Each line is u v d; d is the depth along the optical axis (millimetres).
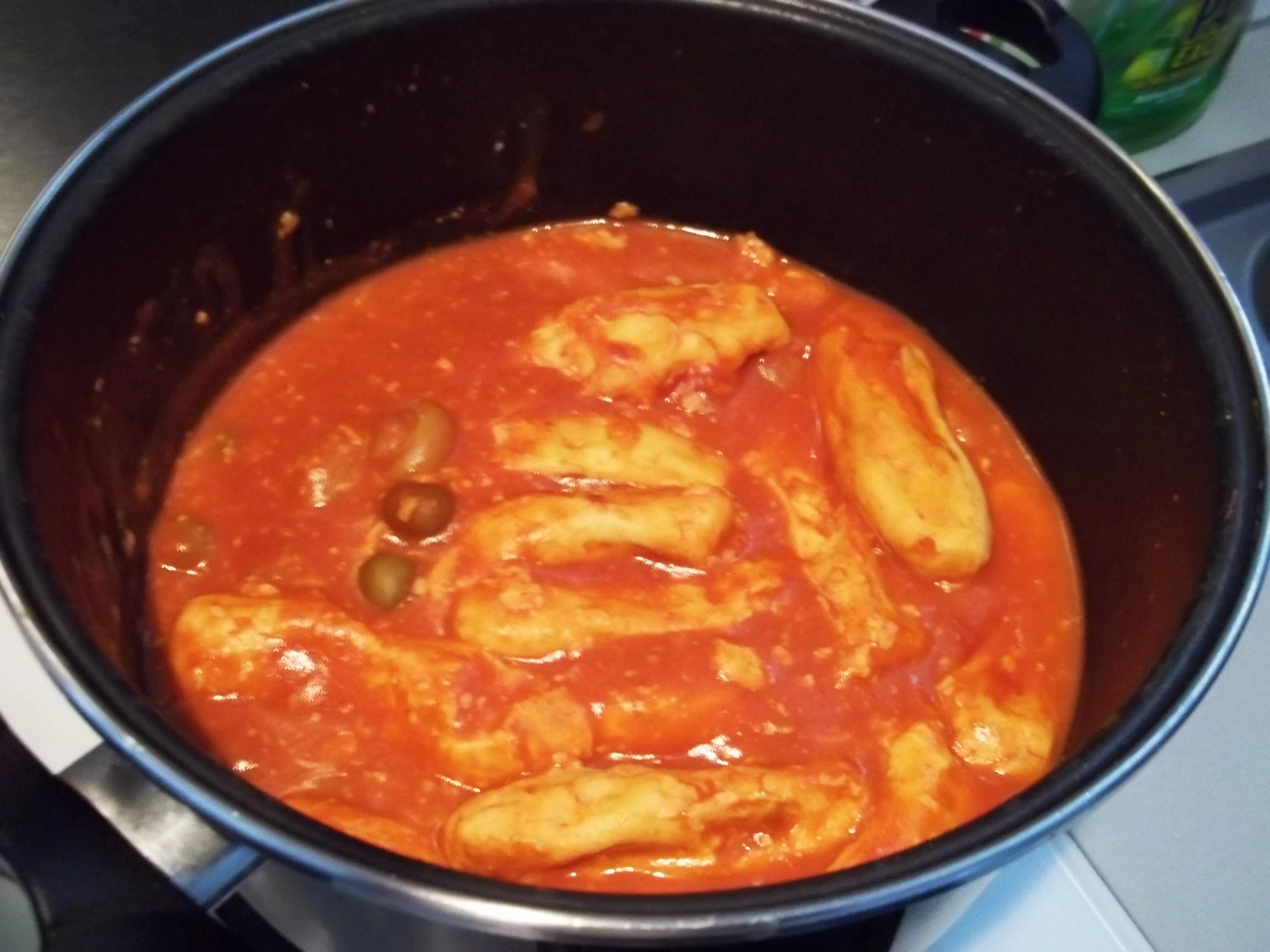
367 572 337
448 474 363
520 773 304
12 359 266
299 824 214
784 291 417
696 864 295
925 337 411
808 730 320
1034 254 355
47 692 291
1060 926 313
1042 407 378
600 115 392
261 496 369
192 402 377
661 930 203
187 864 251
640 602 331
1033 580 365
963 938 312
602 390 380
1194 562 268
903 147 368
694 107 386
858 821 301
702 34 363
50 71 394
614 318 383
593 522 336
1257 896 318
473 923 206
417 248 417
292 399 390
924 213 381
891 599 345
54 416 282
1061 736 336
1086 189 324
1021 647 353
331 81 348
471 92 376
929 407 371
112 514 330
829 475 367
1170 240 307
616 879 294
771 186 405
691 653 323
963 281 387
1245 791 332
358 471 364
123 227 314
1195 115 442
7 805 311
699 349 375
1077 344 352
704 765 312
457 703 309
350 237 397
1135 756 228
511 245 427
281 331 401
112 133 310
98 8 407
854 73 357
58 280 285
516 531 337
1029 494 383
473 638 320
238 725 316
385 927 256
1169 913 316
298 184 368
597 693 316
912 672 334
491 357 397
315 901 259
